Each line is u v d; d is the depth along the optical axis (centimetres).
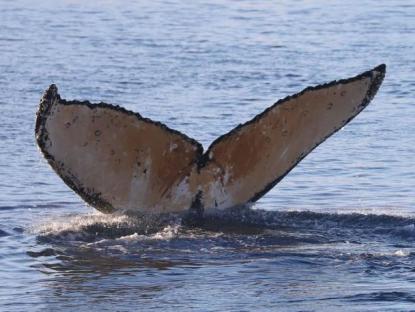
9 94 7031
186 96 7181
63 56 8812
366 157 5428
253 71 8175
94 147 3638
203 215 3681
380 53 9062
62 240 3556
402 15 11694
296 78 7931
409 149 5638
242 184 3744
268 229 3600
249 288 3048
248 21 11344
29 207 4197
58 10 12188
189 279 3138
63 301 2961
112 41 9769
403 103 7050
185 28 10756
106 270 3238
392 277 3142
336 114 3756
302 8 12438
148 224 3612
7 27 10606
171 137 3691
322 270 3209
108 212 3697
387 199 4466
